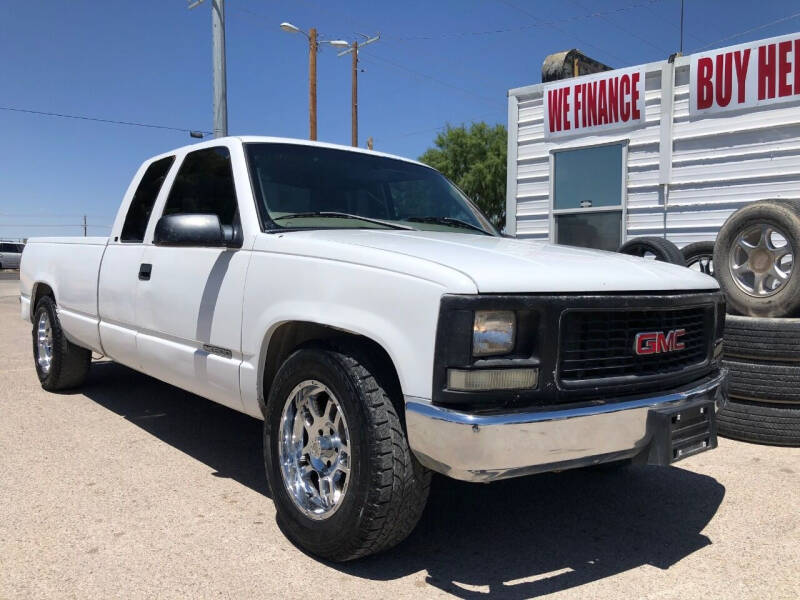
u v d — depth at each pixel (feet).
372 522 8.99
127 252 15.14
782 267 17.11
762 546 10.57
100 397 19.75
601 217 30.45
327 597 8.87
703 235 27.32
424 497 9.25
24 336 33.65
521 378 8.46
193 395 20.26
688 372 10.09
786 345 15.33
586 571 9.75
